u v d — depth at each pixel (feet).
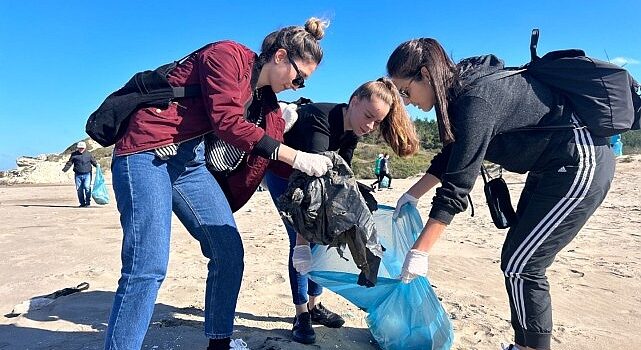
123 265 8.29
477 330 12.38
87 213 37.65
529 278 9.39
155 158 8.55
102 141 8.40
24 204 47.03
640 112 9.14
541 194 9.05
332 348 11.02
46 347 10.57
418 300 10.41
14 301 14.07
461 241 24.11
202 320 12.25
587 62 8.56
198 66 8.73
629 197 41.32
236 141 8.65
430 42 8.70
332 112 10.75
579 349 11.61
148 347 10.55
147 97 8.47
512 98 8.52
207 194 9.47
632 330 12.85
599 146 8.79
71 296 14.14
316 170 9.01
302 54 9.26
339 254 9.73
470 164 8.39
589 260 20.10
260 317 12.73
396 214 10.87
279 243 22.80
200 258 19.39
